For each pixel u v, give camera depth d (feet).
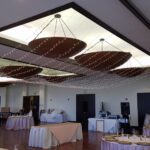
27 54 19.72
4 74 23.29
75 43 12.80
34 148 20.10
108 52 15.80
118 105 37.04
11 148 19.72
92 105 40.34
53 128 21.49
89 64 17.53
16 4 9.46
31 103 49.65
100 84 38.19
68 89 44.09
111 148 13.08
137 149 12.38
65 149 19.74
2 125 38.47
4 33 17.28
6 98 53.42
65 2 9.25
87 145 21.54
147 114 33.01
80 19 15.31
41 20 15.37
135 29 12.84
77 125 24.88
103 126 30.99
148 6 10.21
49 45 12.71
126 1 9.39
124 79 34.73
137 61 27.61
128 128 30.60
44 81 35.53
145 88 34.65
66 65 24.75
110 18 11.18
